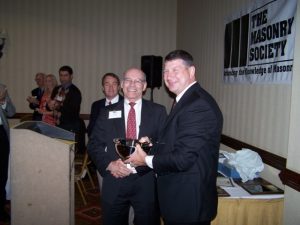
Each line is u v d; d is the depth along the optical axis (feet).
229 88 11.30
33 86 19.93
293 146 6.63
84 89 20.12
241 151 8.36
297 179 6.36
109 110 7.18
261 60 8.93
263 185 7.68
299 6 6.43
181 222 5.39
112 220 6.93
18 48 19.70
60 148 7.18
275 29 8.20
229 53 11.23
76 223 10.66
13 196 7.22
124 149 5.63
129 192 6.86
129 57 20.21
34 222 7.32
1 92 10.57
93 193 13.65
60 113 13.74
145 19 20.12
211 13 13.24
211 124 5.17
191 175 5.30
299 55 6.40
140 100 7.27
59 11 19.69
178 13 19.62
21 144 7.11
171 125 5.47
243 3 10.14
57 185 7.27
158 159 5.28
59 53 19.88
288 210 6.72
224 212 6.86
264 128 8.87
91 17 19.86
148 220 7.00
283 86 7.93
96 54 20.03
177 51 5.66
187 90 5.56
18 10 19.52
